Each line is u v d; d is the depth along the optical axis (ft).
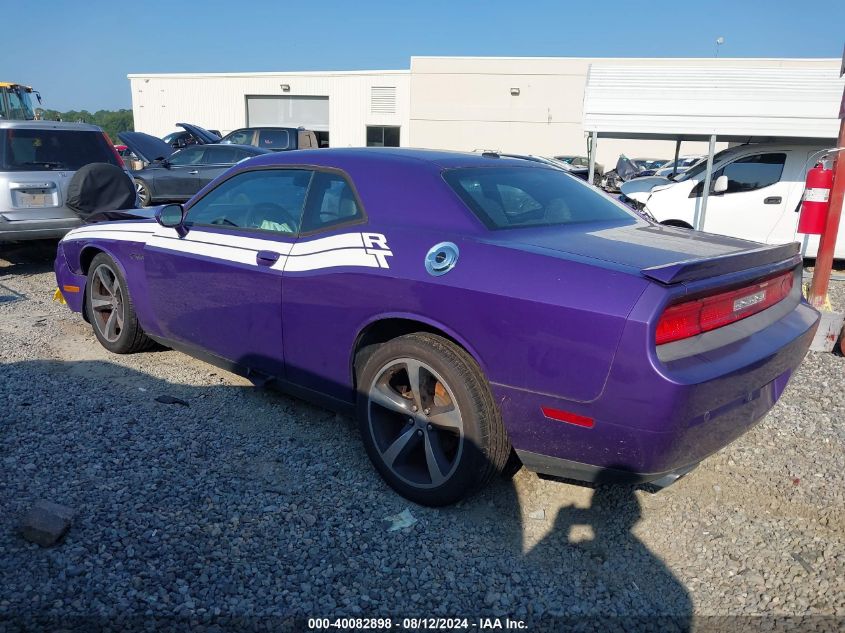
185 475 10.60
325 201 11.39
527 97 107.34
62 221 25.89
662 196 32.30
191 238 13.38
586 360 8.06
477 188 10.59
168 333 14.38
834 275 31.63
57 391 13.65
